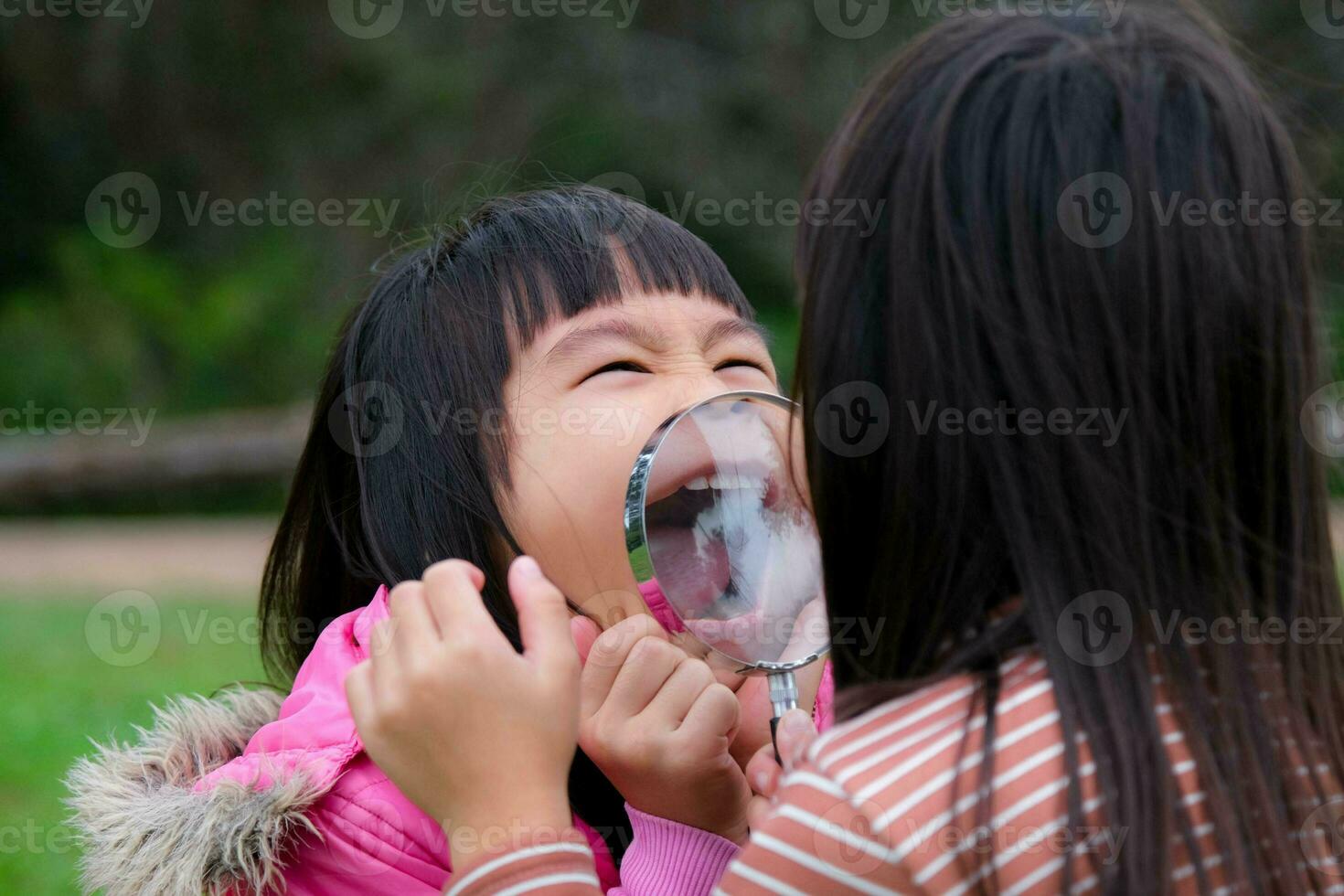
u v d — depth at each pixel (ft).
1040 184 3.26
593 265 4.90
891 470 3.41
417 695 3.41
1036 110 3.31
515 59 39.81
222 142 41.50
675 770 4.12
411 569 4.86
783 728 3.95
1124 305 3.23
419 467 4.88
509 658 3.46
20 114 41.50
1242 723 3.21
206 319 38.68
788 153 39.78
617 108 39.22
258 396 38.86
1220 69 3.46
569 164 39.19
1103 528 3.18
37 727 11.25
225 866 4.02
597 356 4.71
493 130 39.52
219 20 39.86
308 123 41.22
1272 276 3.38
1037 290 3.24
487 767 3.37
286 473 30.32
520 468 4.69
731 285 5.28
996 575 3.35
